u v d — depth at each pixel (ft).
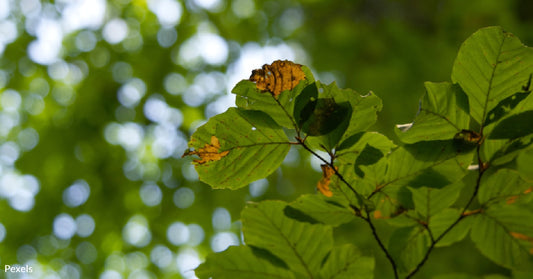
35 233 21.83
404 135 3.40
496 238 3.62
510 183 3.43
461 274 3.46
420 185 3.49
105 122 22.57
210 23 23.97
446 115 3.33
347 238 14.60
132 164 22.72
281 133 3.59
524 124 3.18
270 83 3.45
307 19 23.79
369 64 20.40
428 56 17.76
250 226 3.81
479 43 3.25
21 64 22.76
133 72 22.79
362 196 3.51
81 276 22.82
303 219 3.66
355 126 3.52
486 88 3.27
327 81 22.16
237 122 3.59
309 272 3.79
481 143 3.35
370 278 3.76
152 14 22.95
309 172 20.61
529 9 16.63
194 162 3.68
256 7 25.00
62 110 23.26
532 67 3.19
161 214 21.72
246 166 3.71
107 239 22.47
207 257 3.80
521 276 3.61
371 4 21.33
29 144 23.06
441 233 3.76
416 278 12.60
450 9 17.75
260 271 3.82
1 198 22.22
